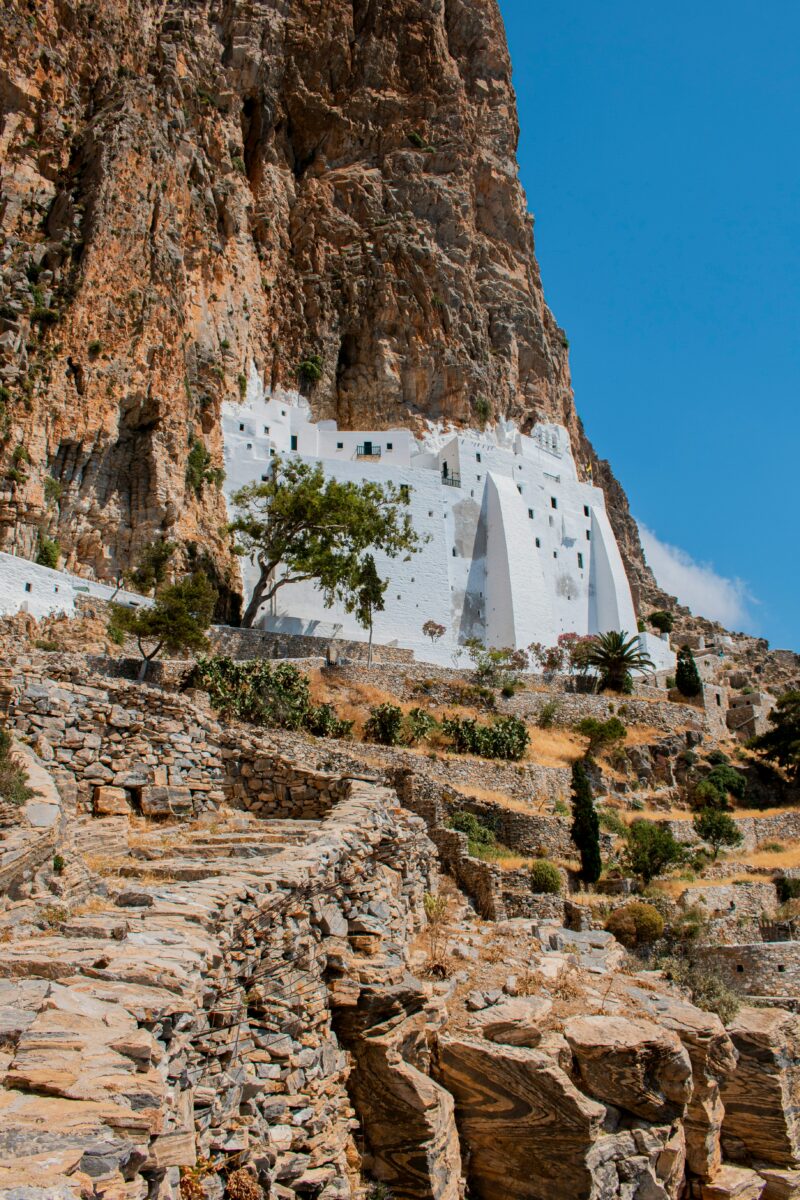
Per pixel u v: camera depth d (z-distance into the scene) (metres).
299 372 74.75
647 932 28.27
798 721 54.88
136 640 40.56
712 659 84.06
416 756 35.06
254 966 8.89
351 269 80.38
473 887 23.06
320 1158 8.72
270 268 76.94
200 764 16.27
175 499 52.22
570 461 87.69
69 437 48.56
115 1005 6.36
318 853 10.99
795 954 28.23
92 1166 4.58
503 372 85.12
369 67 90.31
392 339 78.88
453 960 15.10
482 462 74.62
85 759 14.70
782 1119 16.78
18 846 9.77
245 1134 7.82
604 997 15.43
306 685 35.22
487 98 98.19
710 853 40.72
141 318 53.50
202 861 11.91
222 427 63.00
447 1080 11.39
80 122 59.53
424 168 88.38
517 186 95.62
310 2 89.44
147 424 53.56
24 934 8.70
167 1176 5.80
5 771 11.58
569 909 26.33
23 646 35.28
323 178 85.19
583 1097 11.23
